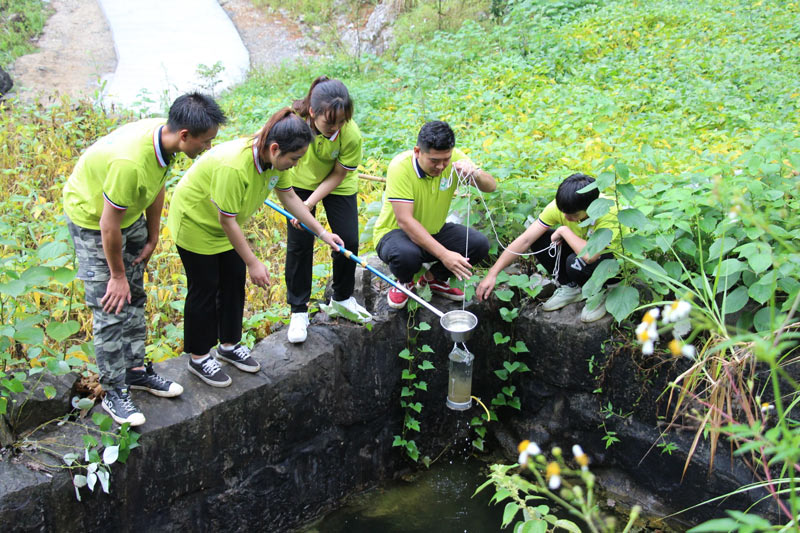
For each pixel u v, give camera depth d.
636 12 10.77
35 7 15.08
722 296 3.78
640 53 8.95
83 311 4.21
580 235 4.02
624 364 3.98
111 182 2.79
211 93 11.63
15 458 2.94
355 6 15.63
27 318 3.14
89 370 3.44
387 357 4.16
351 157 3.68
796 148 4.20
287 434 3.79
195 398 3.42
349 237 3.85
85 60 13.20
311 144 3.62
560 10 11.55
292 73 12.36
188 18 15.77
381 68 12.05
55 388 3.15
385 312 4.14
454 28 12.90
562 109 6.87
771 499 3.60
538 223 4.04
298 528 3.99
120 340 3.13
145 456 3.20
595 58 9.34
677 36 9.56
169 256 4.80
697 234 3.84
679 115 6.64
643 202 3.85
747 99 7.23
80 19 15.19
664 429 3.93
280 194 3.53
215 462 3.49
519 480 2.21
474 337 4.41
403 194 3.78
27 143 6.38
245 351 3.67
